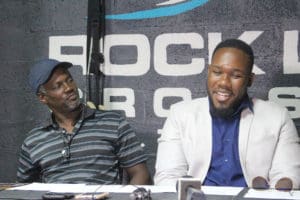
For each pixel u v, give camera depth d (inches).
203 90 91.0
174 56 92.0
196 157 70.6
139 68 93.5
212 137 70.6
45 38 97.0
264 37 88.1
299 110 87.2
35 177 81.2
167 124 74.2
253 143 69.2
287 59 87.4
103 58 94.2
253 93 89.1
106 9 94.1
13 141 99.9
